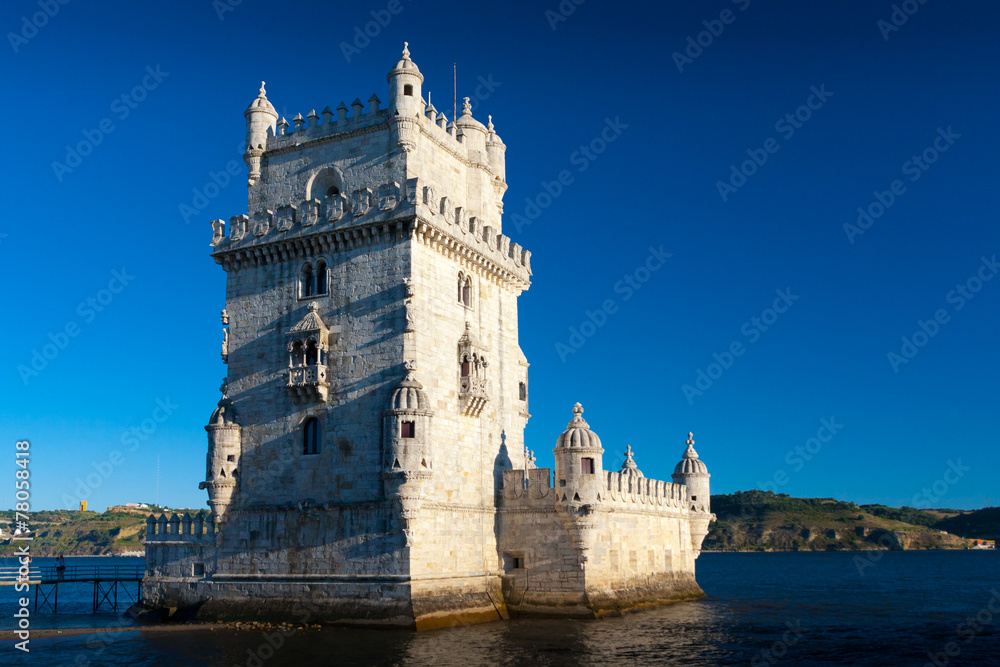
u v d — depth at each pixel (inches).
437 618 2113.7
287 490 2260.1
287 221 2374.5
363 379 2208.4
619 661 1845.5
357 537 2143.2
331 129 2415.1
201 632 2097.7
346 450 2194.9
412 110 2325.3
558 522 2381.9
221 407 2362.2
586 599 2327.8
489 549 2405.3
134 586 4859.7
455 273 2396.7
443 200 2332.7
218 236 2470.5
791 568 7662.4
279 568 2234.3
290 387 2250.2
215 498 2316.7
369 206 2260.1
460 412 2346.2
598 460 2388.0
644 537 2719.0
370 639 1973.4
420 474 2087.8
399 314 2191.2
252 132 2517.2
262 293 2399.1
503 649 1911.9
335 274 2300.7
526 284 2755.9
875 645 2235.5
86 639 2031.3
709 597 3240.7
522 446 2684.5
